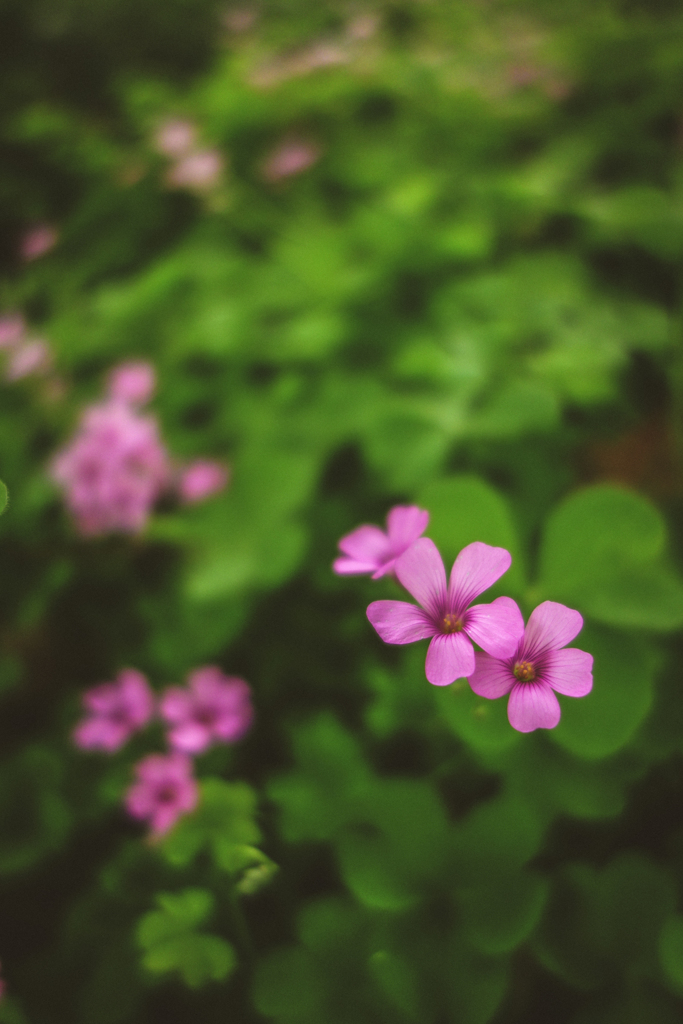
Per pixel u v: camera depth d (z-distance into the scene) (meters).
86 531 0.28
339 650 0.28
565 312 0.32
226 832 0.19
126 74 0.59
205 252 0.37
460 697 0.17
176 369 0.34
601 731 0.17
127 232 0.42
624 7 0.59
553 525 0.19
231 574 0.26
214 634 0.27
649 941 0.18
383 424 0.27
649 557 0.18
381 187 0.40
